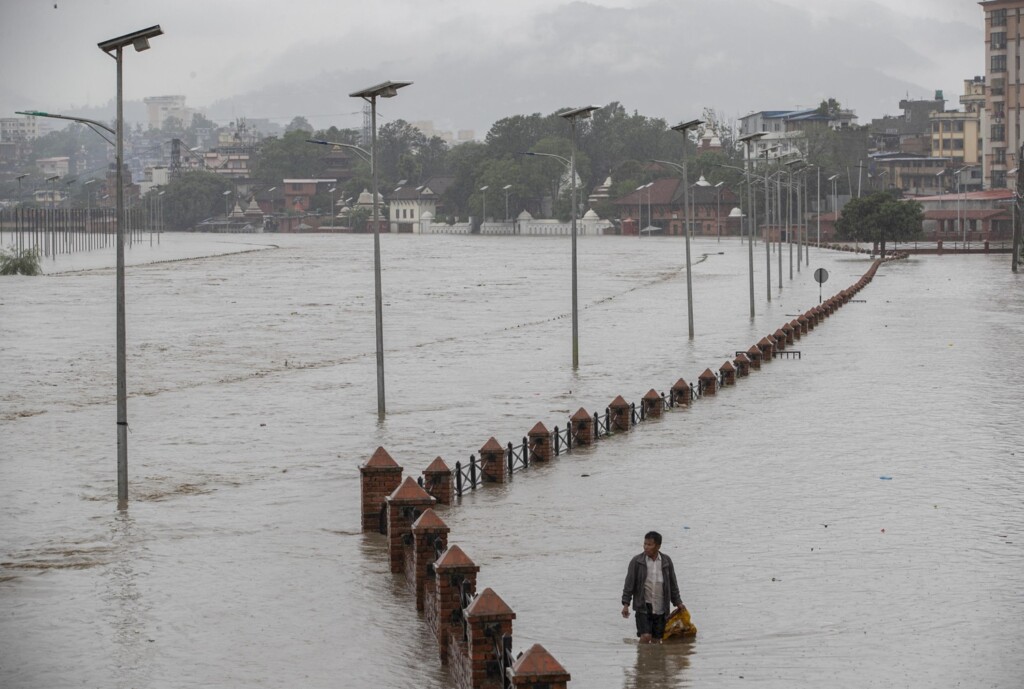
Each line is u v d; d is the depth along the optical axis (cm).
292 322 10081
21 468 4350
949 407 5525
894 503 3662
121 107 3984
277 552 3197
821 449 4553
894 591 2783
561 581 2900
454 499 3809
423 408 5650
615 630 2552
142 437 4956
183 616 2669
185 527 3472
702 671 2292
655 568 2486
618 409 5028
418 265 19812
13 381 6644
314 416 5450
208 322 10075
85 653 2434
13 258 16762
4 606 2745
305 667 2353
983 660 2325
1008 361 7256
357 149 5709
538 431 4394
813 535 3306
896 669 2284
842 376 6638
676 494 3831
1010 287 13875
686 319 10262
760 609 2672
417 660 2394
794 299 12294
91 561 3116
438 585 2412
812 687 2200
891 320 9950
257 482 4091
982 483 3928
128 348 8225
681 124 8556
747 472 4156
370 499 3406
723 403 5734
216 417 5431
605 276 16662
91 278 16038
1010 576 2892
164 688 2244
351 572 3009
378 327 5525
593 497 3809
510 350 8038
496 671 2097
